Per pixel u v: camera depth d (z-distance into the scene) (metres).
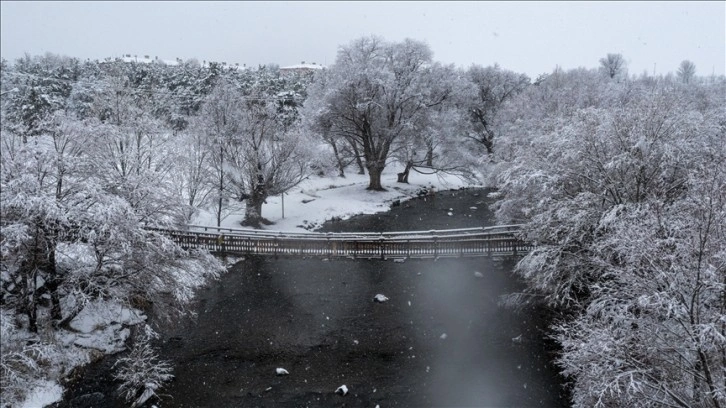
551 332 20.56
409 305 23.44
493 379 17.11
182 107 60.25
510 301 22.45
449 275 27.00
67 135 19.30
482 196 54.25
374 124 50.81
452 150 54.56
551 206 18.02
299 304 23.75
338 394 16.30
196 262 22.08
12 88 49.16
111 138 25.66
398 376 17.45
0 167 16.08
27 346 16.39
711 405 10.55
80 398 15.87
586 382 11.97
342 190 51.38
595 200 17.30
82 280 18.55
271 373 17.72
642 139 16.36
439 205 48.59
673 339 11.07
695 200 12.22
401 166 69.25
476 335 20.47
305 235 29.33
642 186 17.17
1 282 18.62
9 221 15.80
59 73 58.81
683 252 10.98
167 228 21.12
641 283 11.41
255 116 37.38
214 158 34.03
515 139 30.58
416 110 51.44
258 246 28.80
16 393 15.01
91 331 19.78
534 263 18.06
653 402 10.95
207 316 22.50
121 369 17.52
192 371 17.81
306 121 48.75
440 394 16.23
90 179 18.03
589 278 18.98
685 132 17.20
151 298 19.48
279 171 37.03
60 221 16.98
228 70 71.06
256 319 22.17
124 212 17.88
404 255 28.55
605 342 11.27
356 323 21.69
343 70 48.59
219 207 34.44
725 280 10.98
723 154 15.69
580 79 61.06
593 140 17.44
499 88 68.50
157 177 22.53
